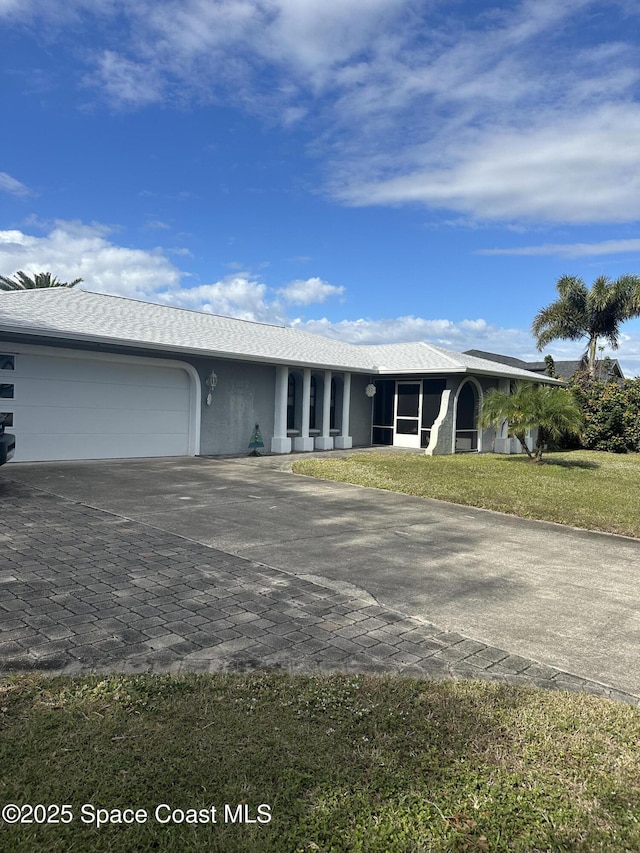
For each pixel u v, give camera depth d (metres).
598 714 3.23
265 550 6.41
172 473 11.70
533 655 4.05
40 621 4.18
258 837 2.24
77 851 2.13
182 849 2.17
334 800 2.46
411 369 19.06
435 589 5.38
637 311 27.72
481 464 15.32
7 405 11.65
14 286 33.12
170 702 3.14
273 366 17.00
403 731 2.99
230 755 2.71
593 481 12.87
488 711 3.22
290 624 4.38
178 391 14.78
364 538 7.20
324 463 14.04
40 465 11.78
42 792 2.40
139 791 2.44
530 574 5.99
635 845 2.28
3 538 6.31
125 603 4.61
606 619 4.76
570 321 29.53
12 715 2.94
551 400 15.54
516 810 2.45
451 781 2.62
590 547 7.25
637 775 2.71
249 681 3.42
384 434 21.03
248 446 16.47
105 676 3.39
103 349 12.91
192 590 4.99
